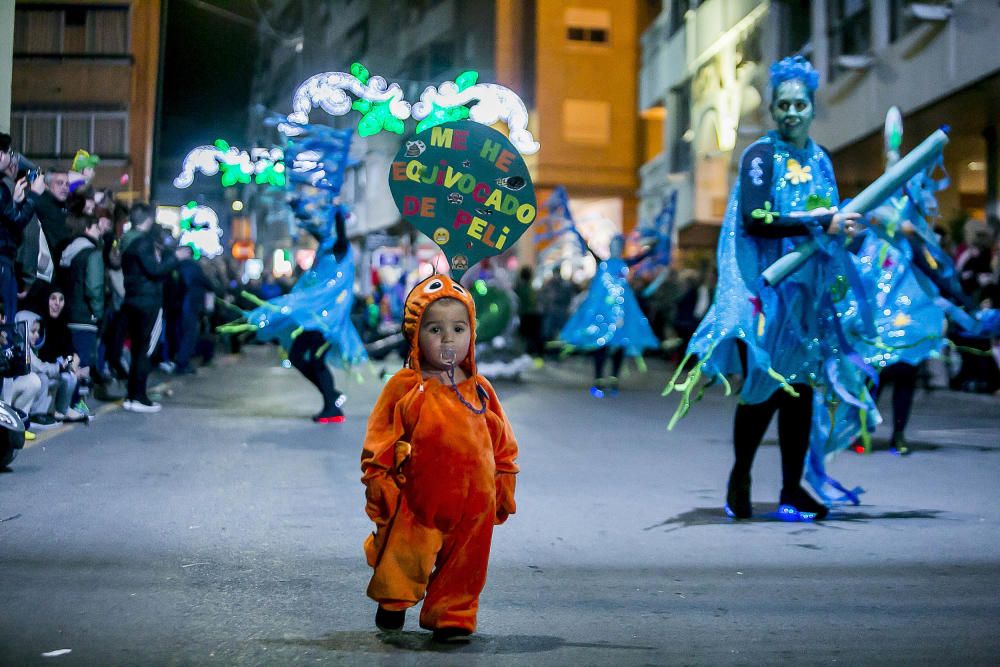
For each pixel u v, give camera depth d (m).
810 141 7.40
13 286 9.09
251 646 4.48
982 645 4.62
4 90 11.71
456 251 5.49
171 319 19.19
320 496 7.81
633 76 42.34
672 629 4.81
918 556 6.25
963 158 22.80
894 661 4.40
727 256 7.27
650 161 38.78
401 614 4.68
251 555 6.04
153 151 28.09
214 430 11.45
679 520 7.21
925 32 19.16
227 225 42.47
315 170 11.76
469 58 45.97
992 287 15.34
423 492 4.52
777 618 5.00
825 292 7.25
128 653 4.37
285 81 64.19
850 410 7.89
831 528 7.01
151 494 7.77
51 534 6.46
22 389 10.02
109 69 31.78
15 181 9.02
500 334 19.47
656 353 28.23
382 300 34.12
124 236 14.00
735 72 29.30
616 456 10.11
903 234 8.59
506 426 4.75
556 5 41.81
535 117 41.72
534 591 5.42
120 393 15.16
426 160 5.47
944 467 9.53
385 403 4.59
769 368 6.87
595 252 17.20
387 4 53.38
